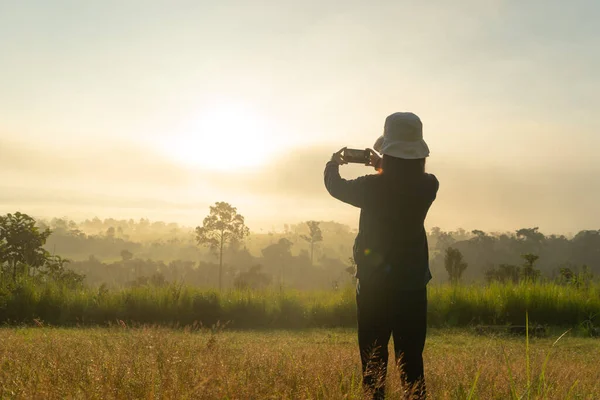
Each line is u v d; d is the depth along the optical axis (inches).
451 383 172.7
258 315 525.0
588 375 209.2
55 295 519.2
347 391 145.7
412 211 147.6
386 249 148.0
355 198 148.6
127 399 128.0
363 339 150.8
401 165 147.9
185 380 137.9
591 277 613.6
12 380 139.7
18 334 335.6
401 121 149.1
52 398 125.4
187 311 520.1
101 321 499.5
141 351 182.4
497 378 174.6
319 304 538.6
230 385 131.0
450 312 516.4
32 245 736.3
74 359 167.0
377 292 148.8
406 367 149.3
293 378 150.8
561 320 514.9
